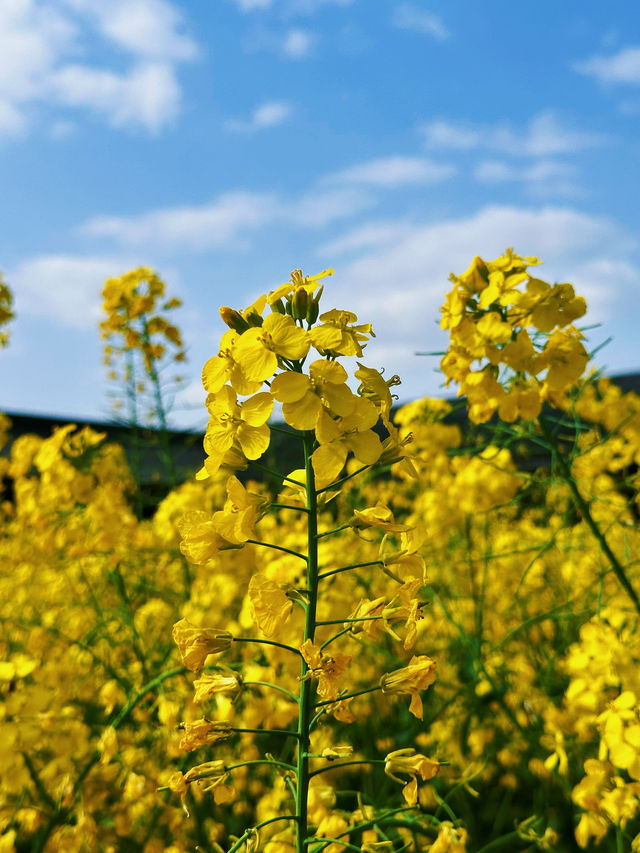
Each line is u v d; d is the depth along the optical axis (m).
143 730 0.45
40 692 0.37
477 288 0.39
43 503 0.57
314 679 0.25
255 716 0.40
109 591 0.63
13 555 0.62
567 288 0.38
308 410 0.24
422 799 0.47
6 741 0.35
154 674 0.49
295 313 0.26
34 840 0.37
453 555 0.69
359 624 0.26
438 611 0.62
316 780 0.41
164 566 0.59
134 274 0.81
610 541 0.61
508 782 0.50
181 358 0.81
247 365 0.25
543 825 0.43
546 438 0.42
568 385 0.39
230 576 0.51
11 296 0.88
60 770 0.37
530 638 0.62
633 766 0.30
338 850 0.31
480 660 0.48
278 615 0.26
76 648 0.49
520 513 0.87
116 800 0.43
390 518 0.26
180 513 0.62
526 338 0.38
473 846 0.45
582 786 0.32
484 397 0.40
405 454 0.27
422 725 0.54
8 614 0.54
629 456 0.65
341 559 0.50
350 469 0.75
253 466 0.26
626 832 0.35
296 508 0.26
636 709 0.32
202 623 0.49
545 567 0.66
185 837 0.42
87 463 0.59
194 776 0.26
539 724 0.49
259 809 0.41
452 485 0.68
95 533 0.55
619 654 0.34
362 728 0.53
